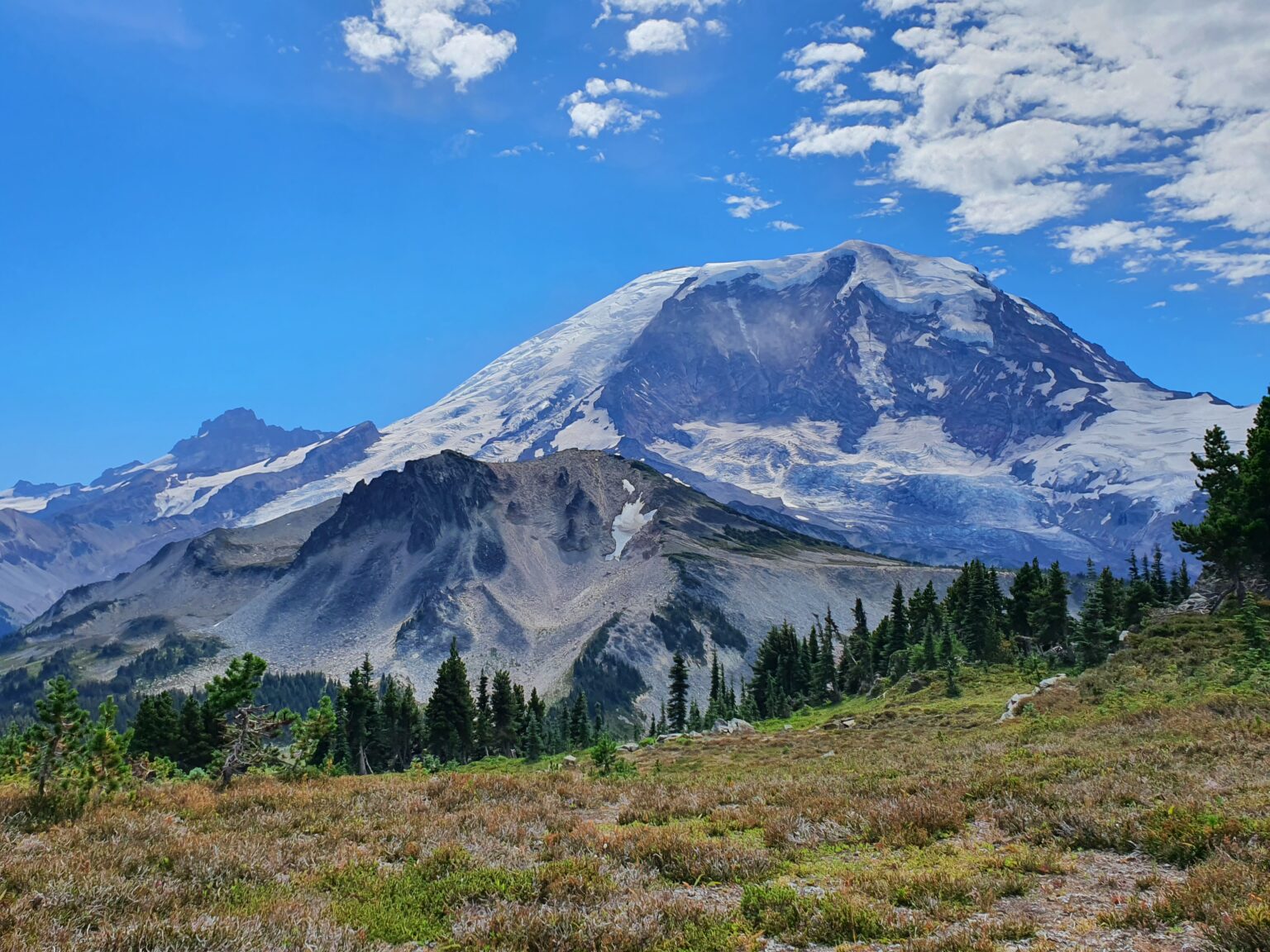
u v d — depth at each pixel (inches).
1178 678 1641.2
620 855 681.6
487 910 557.9
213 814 886.4
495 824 821.9
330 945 478.0
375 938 502.6
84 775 925.8
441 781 1136.8
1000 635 3152.1
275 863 665.0
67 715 903.7
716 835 774.5
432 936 512.1
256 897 571.5
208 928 488.7
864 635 4628.4
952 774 955.3
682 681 4714.6
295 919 514.3
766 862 631.8
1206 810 621.3
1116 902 491.5
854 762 1323.8
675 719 4672.7
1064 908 492.4
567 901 564.4
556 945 485.7
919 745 1534.2
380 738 3464.6
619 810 952.3
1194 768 814.5
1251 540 2092.8
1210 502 2442.2
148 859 657.6
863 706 2923.2
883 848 671.8
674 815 887.1
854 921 481.1
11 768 1236.5
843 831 718.5
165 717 2960.1
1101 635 2522.1
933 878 548.4
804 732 2181.3
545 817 879.7
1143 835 594.6
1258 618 1872.5
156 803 943.7
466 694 3577.8
